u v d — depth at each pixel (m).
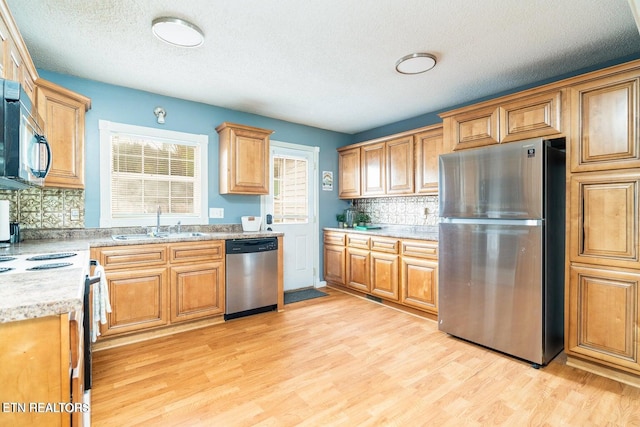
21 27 2.03
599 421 1.67
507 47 2.29
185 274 2.88
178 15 1.90
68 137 2.46
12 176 1.12
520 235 2.30
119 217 3.06
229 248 3.13
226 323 3.09
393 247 3.54
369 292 3.85
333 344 2.62
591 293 2.12
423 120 3.97
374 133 4.65
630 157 1.94
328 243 4.57
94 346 2.51
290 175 4.36
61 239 2.69
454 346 2.59
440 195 2.83
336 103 3.54
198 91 3.17
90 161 2.89
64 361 0.88
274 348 2.53
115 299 2.55
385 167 4.02
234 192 3.47
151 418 1.68
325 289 4.46
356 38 2.17
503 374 2.15
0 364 0.83
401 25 2.01
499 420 1.68
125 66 2.60
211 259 3.03
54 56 2.43
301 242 4.46
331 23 1.98
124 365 2.25
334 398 1.87
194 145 3.51
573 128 2.16
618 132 1.98
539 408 1.78
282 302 3.50
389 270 3.58
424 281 3.20
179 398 1.86
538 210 2.21
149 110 3.19
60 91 2.37
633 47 2.29
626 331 1.98
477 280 2.57
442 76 2.80
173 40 2.12
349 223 4.69
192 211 3.52
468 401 1.85
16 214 2.57
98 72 2.72
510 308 2.37
